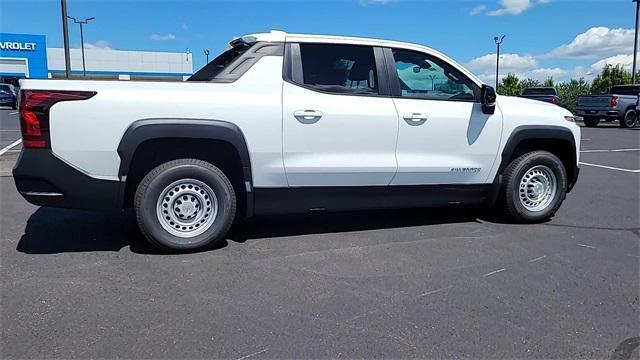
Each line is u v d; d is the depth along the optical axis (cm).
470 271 421
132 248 468
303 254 459
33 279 391
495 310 348
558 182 577
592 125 2477
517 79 4569
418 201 529
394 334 313
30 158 405
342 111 475
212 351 291
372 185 498
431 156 515
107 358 282
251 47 466
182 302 354
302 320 329
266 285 386
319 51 482
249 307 347
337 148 477
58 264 424
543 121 559
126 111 416
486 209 636
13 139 1453
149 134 420
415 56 518
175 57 6222
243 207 484
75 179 414
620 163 1134
